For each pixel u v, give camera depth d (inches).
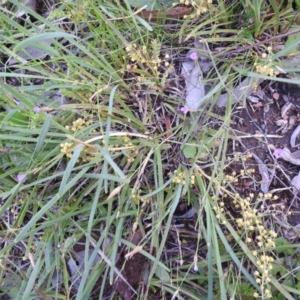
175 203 12.2
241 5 14.2
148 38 14.0
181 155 13.5
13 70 15.1
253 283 12.1
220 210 12.6
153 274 13.3
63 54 13.6
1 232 13.2
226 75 13.1
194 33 13.4
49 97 14.3
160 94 13.8
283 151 13.7
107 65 13.1
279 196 13.8
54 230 12.7
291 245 12.6
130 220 13.7
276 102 14.1
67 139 12.3
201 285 13.5
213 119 13.8
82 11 13.3
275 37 12.9
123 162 13.3
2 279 13.5
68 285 13.2
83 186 13.7
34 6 15.4
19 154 13.1
